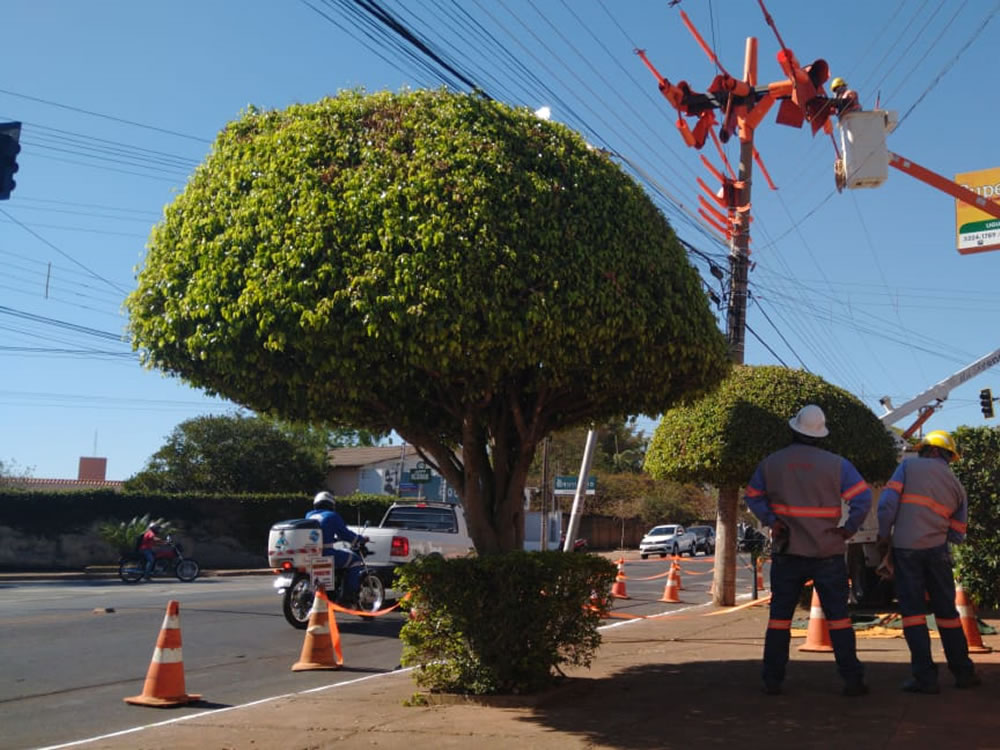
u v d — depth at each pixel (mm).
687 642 10664
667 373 7195
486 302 6203
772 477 6969
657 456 15219
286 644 11766
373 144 6859
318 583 12984
